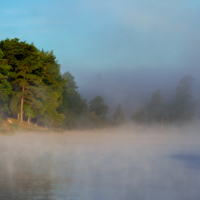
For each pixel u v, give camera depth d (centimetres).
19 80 9275
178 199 1374
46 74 10525
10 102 9494
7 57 9025
